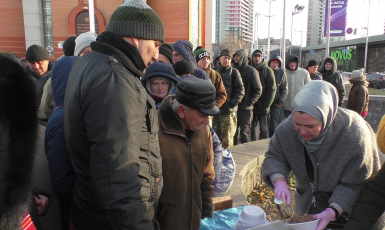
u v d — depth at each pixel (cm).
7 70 93
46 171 159
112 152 108
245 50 498
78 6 2419
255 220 200
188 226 167
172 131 158
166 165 157
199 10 2662
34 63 387
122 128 110
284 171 174
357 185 156
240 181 318
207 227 216
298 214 187
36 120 100
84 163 124
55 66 173
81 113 115
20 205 93
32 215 129
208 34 2911
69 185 150
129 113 112
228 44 5688
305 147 165
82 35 242
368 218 147
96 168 109
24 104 95
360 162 152
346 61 4306
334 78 621
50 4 2450
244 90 487
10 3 2439
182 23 2542
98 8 2430
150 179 132
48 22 2480
